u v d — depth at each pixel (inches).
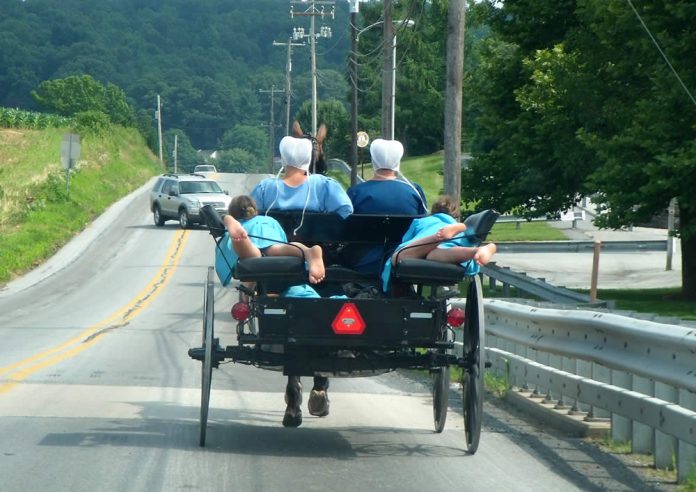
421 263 586.6
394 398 866.1
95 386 871.7
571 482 538.9
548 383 725.9
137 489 502.9
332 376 621.0
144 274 2481.5
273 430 687.1
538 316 719.7
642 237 3801.7
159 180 3661.4
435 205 648.4
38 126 5807.1
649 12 1702.8
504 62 2437.3
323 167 771.4
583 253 3410.4
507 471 564.7
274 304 575.5
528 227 4212.6
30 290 2169.0
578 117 2050.9
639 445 613.6
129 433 650.8
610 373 673.0
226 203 3444.9
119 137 7475.4
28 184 3799.2
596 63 1952.5
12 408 732.0
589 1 1831.9
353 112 3715.6
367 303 577.6
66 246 3043.8
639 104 1724.9
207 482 521.7
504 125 2347.4
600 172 1787.6
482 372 593.9
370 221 629.6
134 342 1285.7
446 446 641.0
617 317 589.0
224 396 844.0
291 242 628.4
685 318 1594.5
